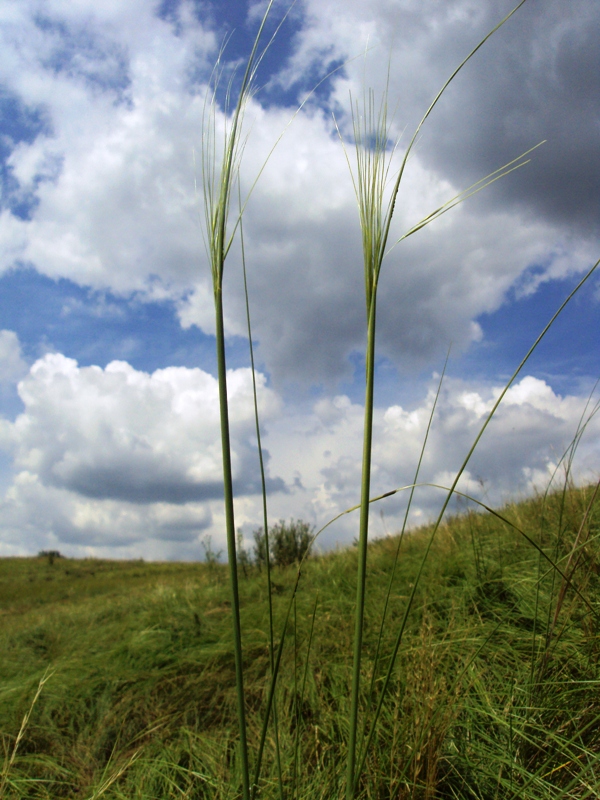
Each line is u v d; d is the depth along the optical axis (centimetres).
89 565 2133
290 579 565
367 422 83
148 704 299
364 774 148
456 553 358
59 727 286
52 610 824
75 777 228
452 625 232
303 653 292
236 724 257
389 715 177
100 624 533
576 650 174
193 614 428
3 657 419
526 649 207
